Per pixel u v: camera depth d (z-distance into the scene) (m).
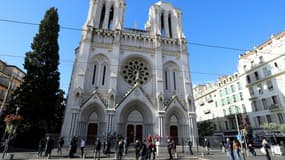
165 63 39.69
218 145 34.47
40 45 34.00
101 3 41.88
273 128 33.47
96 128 30.91
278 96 40.28
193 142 32.78
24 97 29.20
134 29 42.31
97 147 20.22
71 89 31.78
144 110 33.97
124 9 43.06
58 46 36.12
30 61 32.19
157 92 35.09
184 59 40.69
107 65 35.59
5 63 48.22
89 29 36.47
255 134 44.12
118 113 31.20
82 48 34.47
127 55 37.69
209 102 66.69
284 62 39.78
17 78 50.16
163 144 29.69
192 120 34.78
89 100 30.89
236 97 53.75
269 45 44.12
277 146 25.27
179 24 45.22
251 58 49.41
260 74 45.91
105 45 36.88
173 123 35.28
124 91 34.97
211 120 63.94
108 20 40.53
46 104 30.30
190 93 37.34
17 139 29.52
